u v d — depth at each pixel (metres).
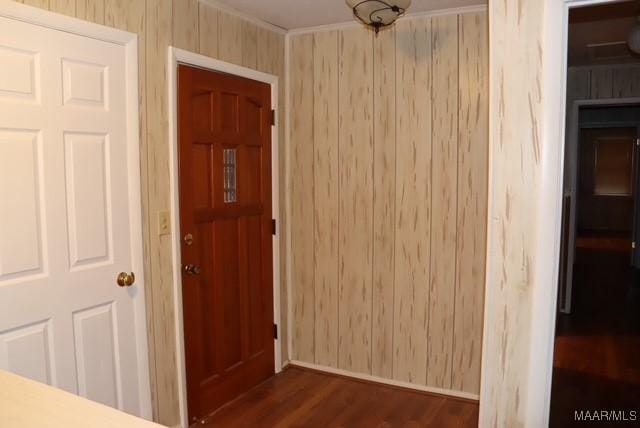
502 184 1.59
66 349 1.99
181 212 2.58
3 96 1.74
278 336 3.43
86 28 2.00
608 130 8.78
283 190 3.44
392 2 2.26
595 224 9.09
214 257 2.85
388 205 3.17
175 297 2.53
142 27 2.28
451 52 2.92
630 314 4.03
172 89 2.45
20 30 1.77
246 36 3.00
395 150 3.12
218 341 2.89
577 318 3.91
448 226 3.01
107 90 2.12
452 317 3.04
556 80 1.51
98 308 2.12
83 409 1.08
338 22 3.16
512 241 1.59
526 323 1.60
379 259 3.23
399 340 3.20
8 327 1.79
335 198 3.33
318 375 3.41
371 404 2.97
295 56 3.38
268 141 3.26
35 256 1.87
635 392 2.71
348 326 3.36
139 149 2.28
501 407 1.65
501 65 1.56
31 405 1.09
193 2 2.58
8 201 1.78
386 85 3.11
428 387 3.14
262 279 3.27
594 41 3.45
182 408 2.59
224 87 2.84
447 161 2.99
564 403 2.61
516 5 1.53
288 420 2.77
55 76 1.90
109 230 2.16
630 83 4.15
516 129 1.56
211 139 2.76
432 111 3.00
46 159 1.89
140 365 2.32
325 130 3.32
